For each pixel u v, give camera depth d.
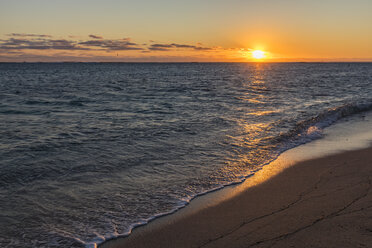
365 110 17.53
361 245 3.78
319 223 4.39
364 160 7.84
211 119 13.41
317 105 18.31
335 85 36.19
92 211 4.99
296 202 5.28
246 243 3.99
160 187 6.04
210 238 4.18
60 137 10.01
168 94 25.66
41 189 5.83
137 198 5.51
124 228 4.49
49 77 61.00
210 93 26.47
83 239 4.20
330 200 5.26
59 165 7.22
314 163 7.71
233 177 6.66
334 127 12.66
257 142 9.66
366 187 5.81
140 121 12.94
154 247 4.02
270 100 20.94
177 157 7.99
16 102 19.92
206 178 6.56
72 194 5.63
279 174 6.90
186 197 5.59
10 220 4.64
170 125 12.06
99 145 9.04
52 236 4.25
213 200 5.47
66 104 18.89
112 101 20.47
